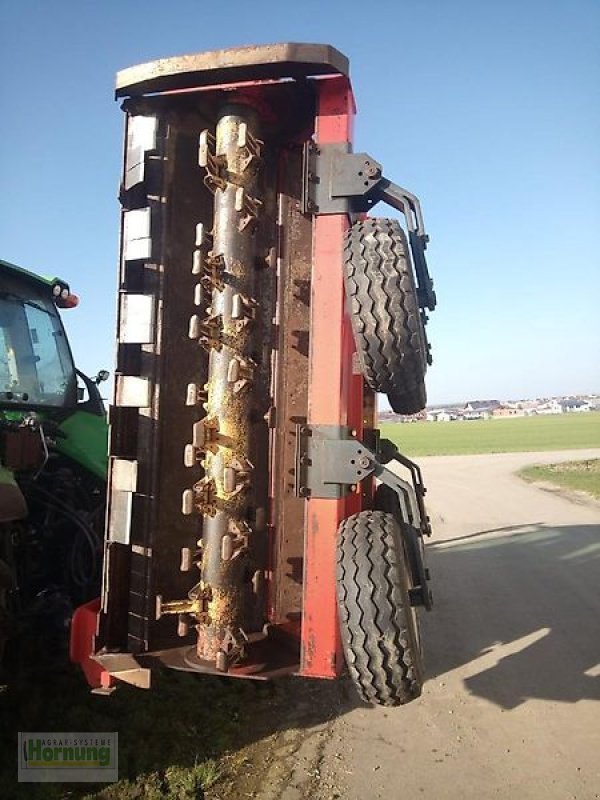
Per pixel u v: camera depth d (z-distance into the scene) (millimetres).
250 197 3291
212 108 3402
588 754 3684
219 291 3225
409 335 2896
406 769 3514
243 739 3795
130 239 3242
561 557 8664
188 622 3188
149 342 3207
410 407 3277
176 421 3396
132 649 3234
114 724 3818
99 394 5633
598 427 63281
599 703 4316
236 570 3145
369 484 4219
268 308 3602
